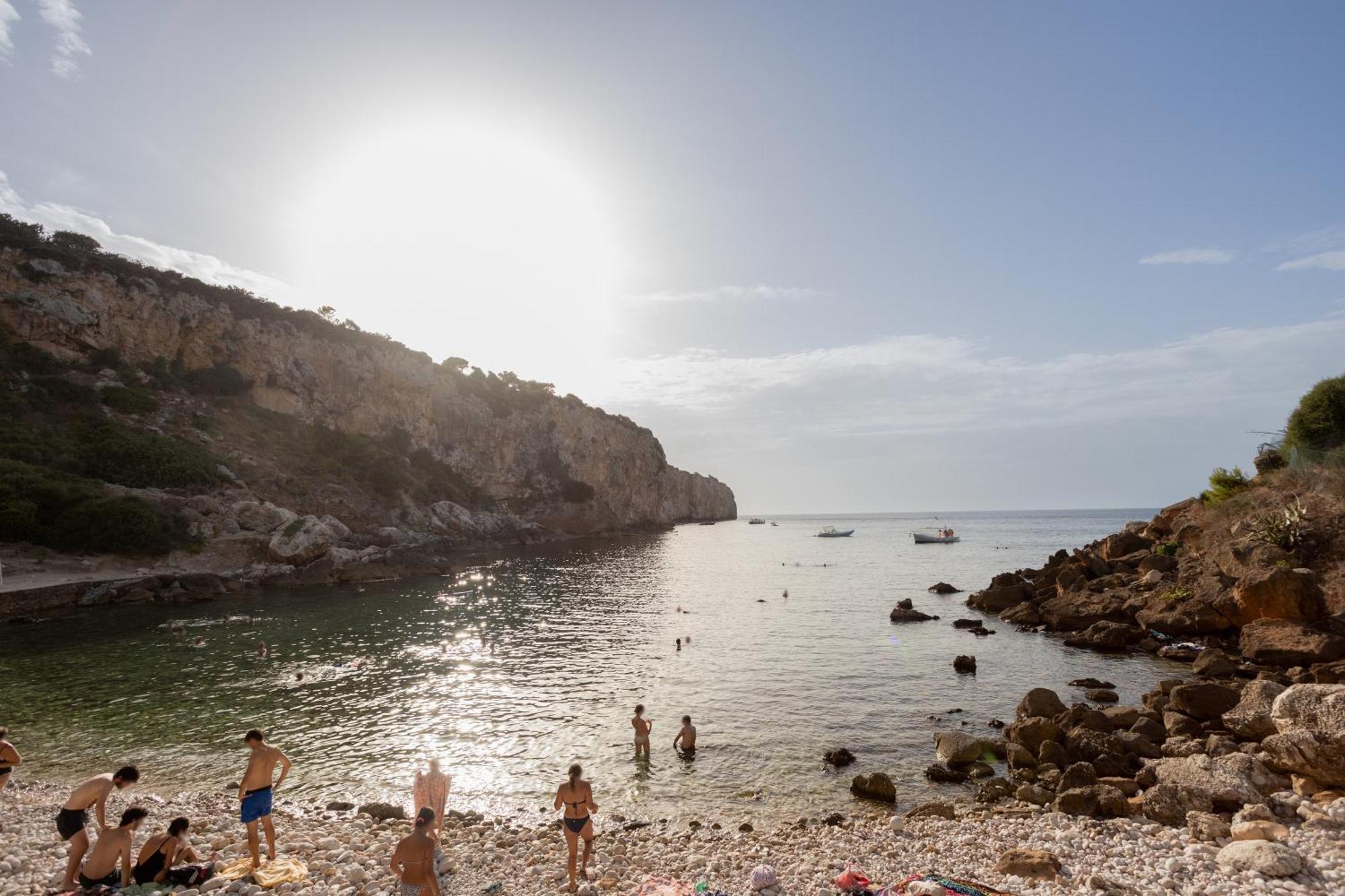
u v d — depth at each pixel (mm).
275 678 27906
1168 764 14664
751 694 25219
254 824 10891
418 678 28109
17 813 14062
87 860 9898
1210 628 29781
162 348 89312
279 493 79562
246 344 98750
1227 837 11789
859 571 71938
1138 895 9953
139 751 19578
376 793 16828
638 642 35469
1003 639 34688
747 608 46750
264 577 57250
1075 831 12750
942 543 116875
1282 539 30062
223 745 20031
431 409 126312
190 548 56812
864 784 16672
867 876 11055
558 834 13984
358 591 55656
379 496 96500
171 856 10328
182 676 28188
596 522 149250
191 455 70438
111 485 59938
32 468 55625
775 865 11930
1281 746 13516
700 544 123375
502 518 118812
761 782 17453
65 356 77312
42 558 49969
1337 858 10547
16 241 80500
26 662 30656
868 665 29469
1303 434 37938
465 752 19625
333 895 10297
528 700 24844
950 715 22516
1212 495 40906
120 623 40688
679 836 13984
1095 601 36406
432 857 9555
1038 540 124562
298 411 102000
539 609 46906
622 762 18828
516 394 153375
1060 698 24125
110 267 86688
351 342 115875
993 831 13383
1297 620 26594
